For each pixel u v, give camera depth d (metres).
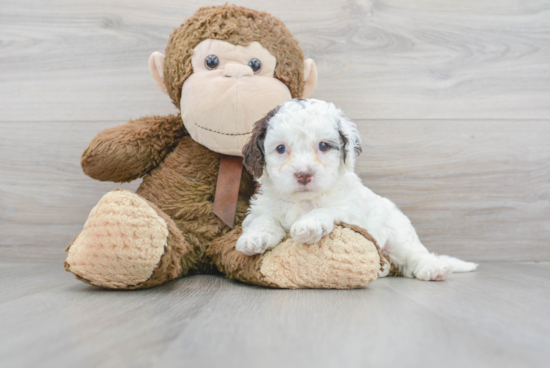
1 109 2.49
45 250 2.47
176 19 2.49
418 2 2.52
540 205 2.53
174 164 2.00
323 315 1.11
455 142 2.52
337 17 2.50
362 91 2.51
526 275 1.97
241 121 1.81
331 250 1.46
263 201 1.70
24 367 0.74
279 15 2.50
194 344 0.87
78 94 2.49
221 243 1.79
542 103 2.54
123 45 2.49
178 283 1.65
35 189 2.48
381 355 0.81
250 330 0.97
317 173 1.44
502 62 2.54
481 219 2.52
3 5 2.49
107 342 0.88
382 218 1.82
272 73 1.91
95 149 1.89
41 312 1.15
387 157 2.51
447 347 0.86
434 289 1.54
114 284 1.46
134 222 1.40
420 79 2.53
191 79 1.87
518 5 2.54
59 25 2.49
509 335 0.95
